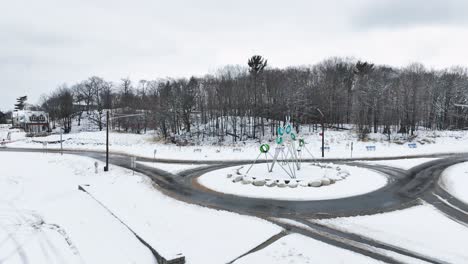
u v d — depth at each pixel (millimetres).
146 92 114062
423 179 21766
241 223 13289
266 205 16031
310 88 63656
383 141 47031
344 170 23938
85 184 21391
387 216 13977
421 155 34062
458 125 62812
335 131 55719
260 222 13344
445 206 15477
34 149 48250
